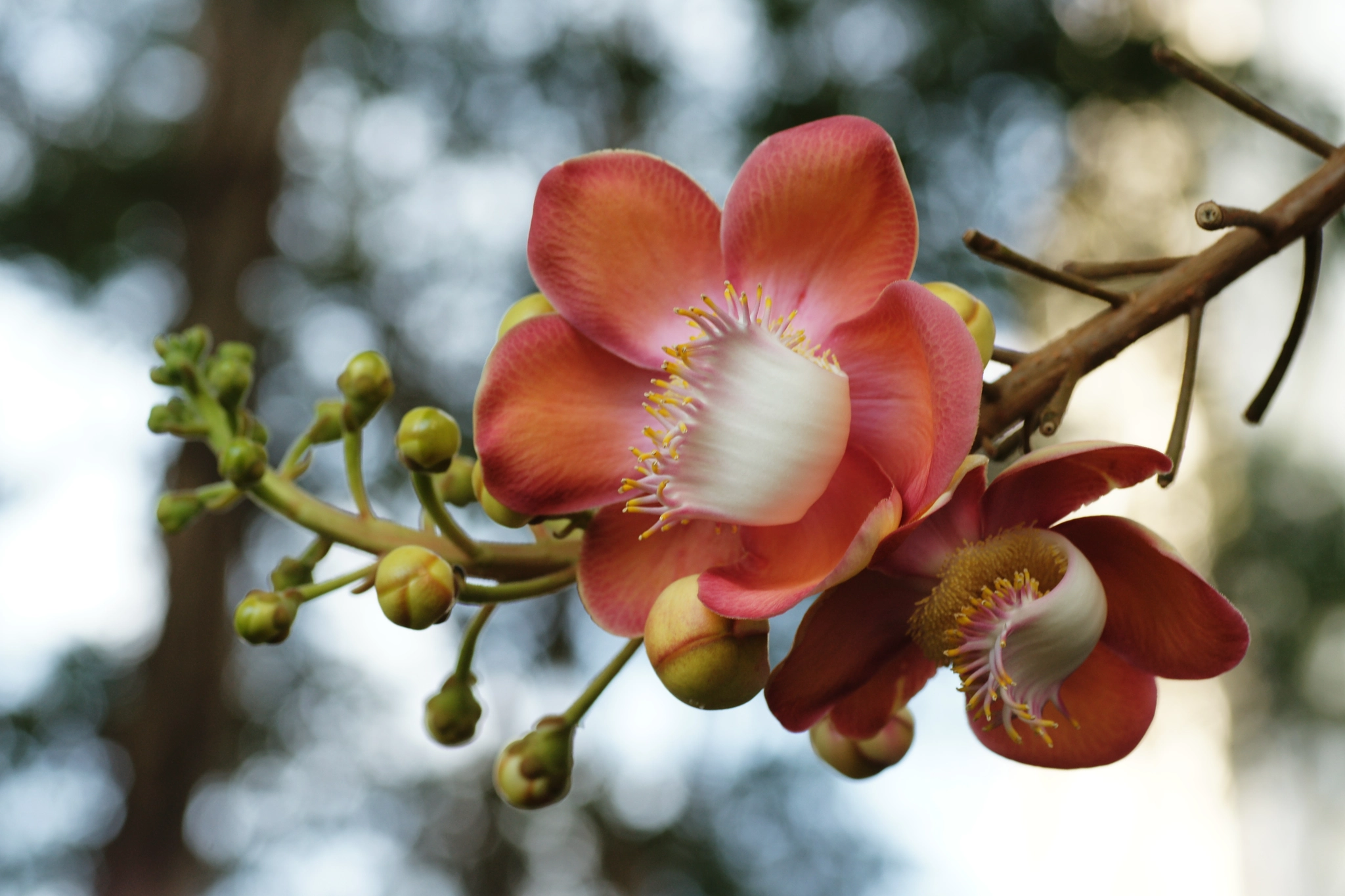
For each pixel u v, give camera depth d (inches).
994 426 52.4
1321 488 283.0
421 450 52.4
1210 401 285.3
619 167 53.1
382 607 51.3
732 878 288.4
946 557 48.4
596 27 335.9
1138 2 296.7
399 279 342.6
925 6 292.4
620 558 51.8
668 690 47.2
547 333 52.7
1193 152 295.1
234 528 333.4
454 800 334.6
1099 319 53.2
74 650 311.1
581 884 320.5
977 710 48.4
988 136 290.4
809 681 49.9
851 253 51.1
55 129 356.2
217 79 364.5
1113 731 51.0
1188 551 294.8
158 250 355.3
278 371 346.0
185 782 313.3
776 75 297.3
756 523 47.0
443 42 348.2
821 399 47.1
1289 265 268.5
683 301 53.2
